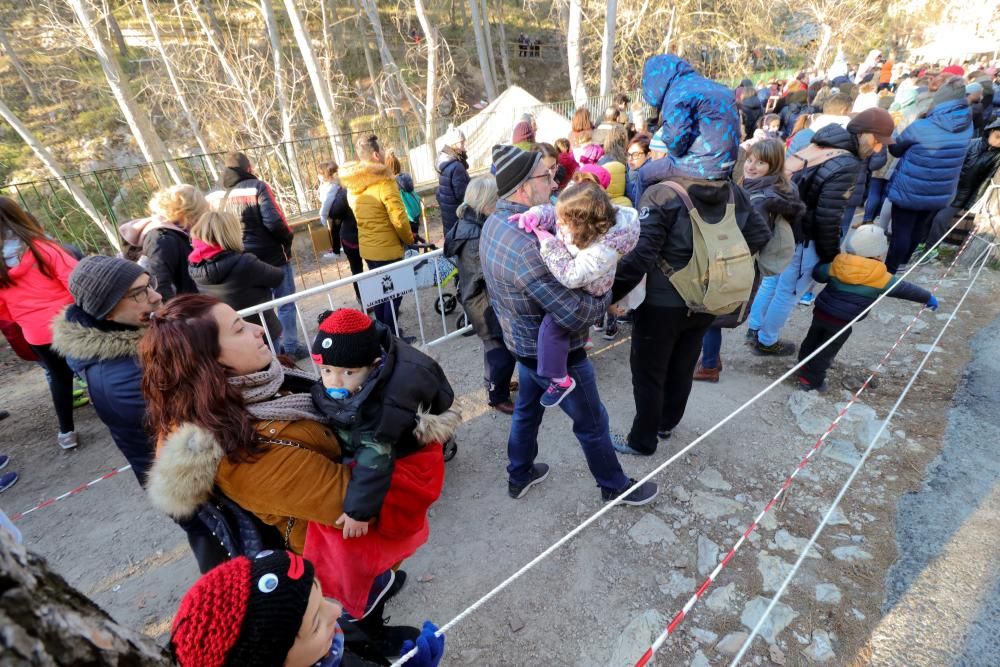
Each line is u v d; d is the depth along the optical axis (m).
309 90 19.64
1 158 16.59
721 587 2.27
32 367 5.04
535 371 2.35
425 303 5.69
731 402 3.52
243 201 4.07
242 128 15.53
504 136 12.47
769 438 3.15
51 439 3.82
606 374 3.99
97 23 9.73
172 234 3.27
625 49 18.16
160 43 12.42
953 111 4.16
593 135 5.38
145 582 2.59
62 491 3.27
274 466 1.29
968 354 3.73
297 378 1.60
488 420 3.58
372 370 1.43
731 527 2.56
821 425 3.21
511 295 2.17
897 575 2.23
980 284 4.70
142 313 1.80
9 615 0.43
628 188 4.47
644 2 16.77
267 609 0.80
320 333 1.38
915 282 4.96
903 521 2.50
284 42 20.61
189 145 17.12
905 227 4.71
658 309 2.48
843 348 4.00
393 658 1.92
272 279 3.42
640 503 2.67
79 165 17.12
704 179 2.32
